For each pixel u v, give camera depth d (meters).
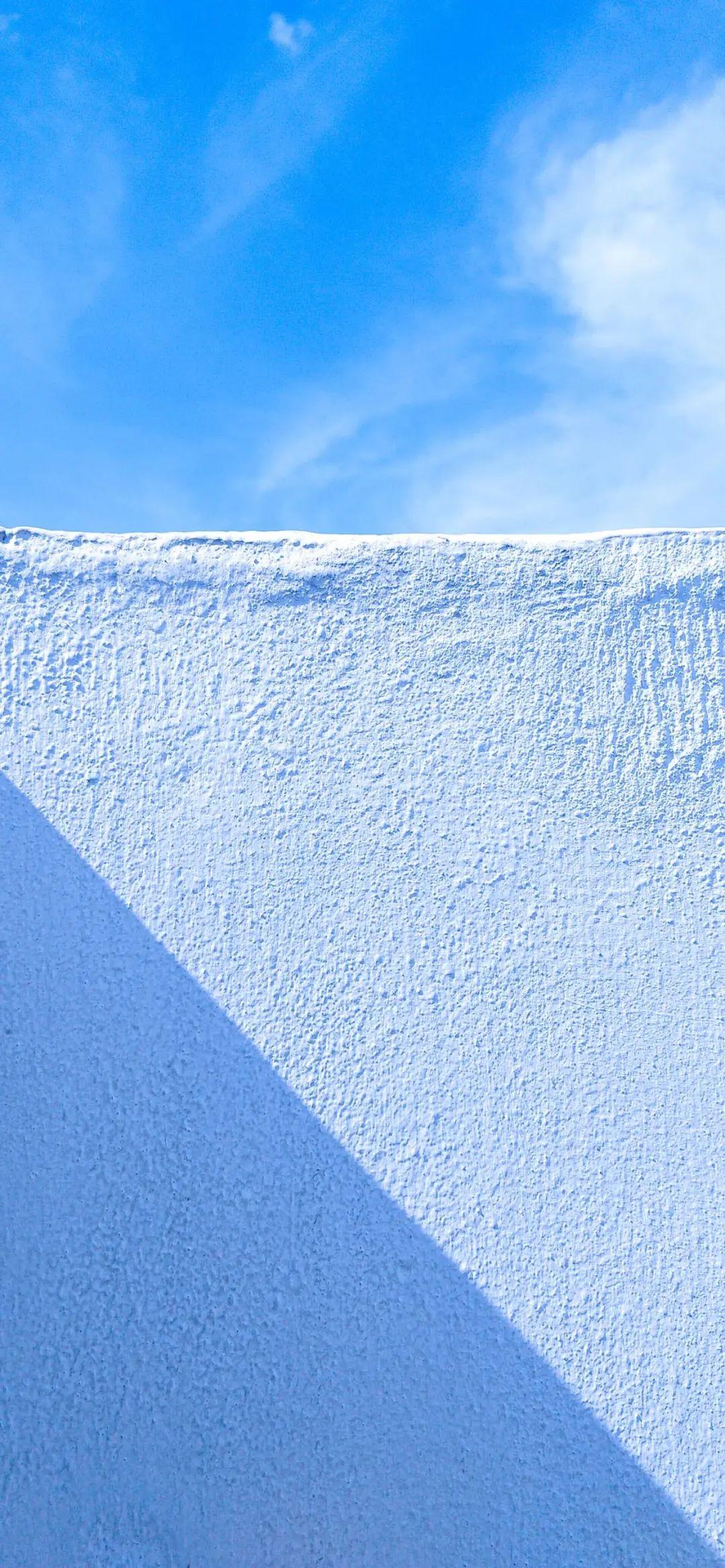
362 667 2.11
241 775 2.07
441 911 2.03
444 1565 1.77
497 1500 1.80
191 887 2.02
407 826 2.06
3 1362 1.82
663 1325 1.88
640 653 2.12
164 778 2.06
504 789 2.07
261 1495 1.79
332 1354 1.84
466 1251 1.90
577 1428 1.84
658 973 2.01
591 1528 1.80
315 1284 1.87
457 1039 1.98
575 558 2.15
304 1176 1.91
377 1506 1.79
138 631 2.12
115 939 1.99
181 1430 1.81
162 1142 1.91
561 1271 1.89
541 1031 1.99
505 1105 1.96
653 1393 1.85
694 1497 1.82
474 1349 1.86
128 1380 1.82
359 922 2.02
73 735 2.07
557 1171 1.93
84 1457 1.79
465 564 2.15
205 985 1.98
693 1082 1.98
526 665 2.12
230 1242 1.88
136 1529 1.77
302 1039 1.97
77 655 2.10
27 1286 1.84
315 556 2.16
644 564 2.14
